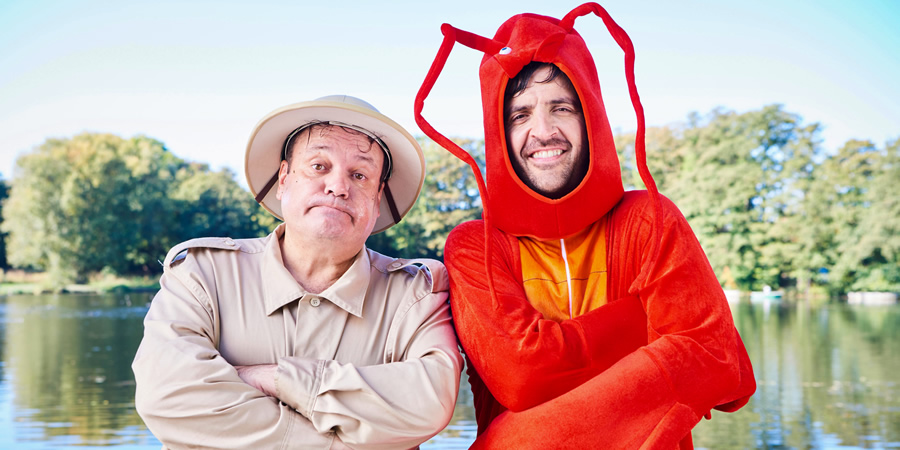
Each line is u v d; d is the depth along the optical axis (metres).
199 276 1.98
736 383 1.77
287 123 2.05
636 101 1.84
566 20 1.97
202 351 1.79
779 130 51.75
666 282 1.83
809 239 48.69
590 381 1.75
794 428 13.31
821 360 22.97
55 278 52.09
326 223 1.94
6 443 11.38
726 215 50.09
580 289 1.95
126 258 52.97
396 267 2.12
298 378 1.79
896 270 47.88
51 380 18.59
